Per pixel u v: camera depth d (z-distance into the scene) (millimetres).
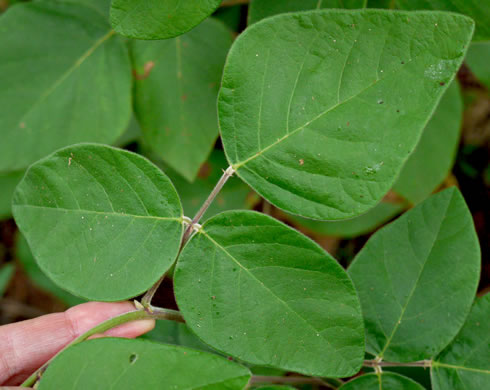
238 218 354
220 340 355
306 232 577
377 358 389
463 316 385
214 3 348
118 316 373
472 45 457
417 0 385
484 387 383
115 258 359
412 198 463
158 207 359
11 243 702
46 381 342
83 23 440
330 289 355
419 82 340
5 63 439
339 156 348
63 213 362
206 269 357
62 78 441
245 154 355
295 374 486
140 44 439
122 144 503
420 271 392
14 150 439
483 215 598
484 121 594
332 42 346
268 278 356
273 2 395
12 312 700
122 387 339
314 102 349
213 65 437
